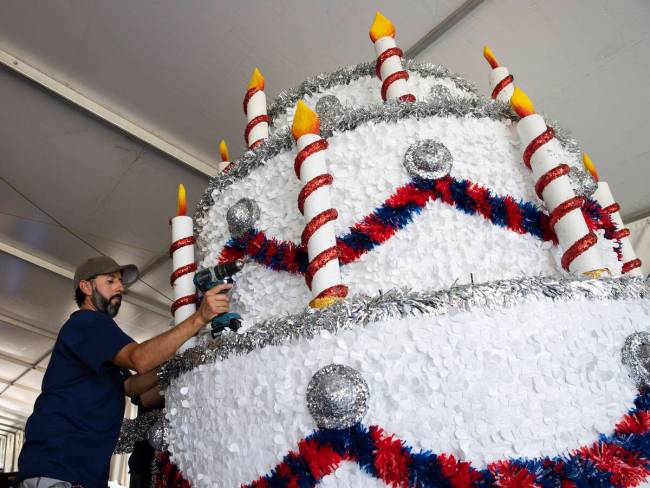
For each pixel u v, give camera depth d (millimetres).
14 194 6715
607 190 2180
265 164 1783
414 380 1264
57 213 6996
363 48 4586
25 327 10180
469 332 1276
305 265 1642
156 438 1741
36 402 1995
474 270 1511
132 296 8758
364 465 1255
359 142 1645
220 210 1872
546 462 1232
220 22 4598
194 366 1592
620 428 1290
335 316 1347
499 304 1296
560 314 1327
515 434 1232
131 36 4875
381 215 1548
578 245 1514
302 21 4465
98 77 5336
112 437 1981
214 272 1717
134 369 1888
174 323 1946
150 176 6363
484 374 1255
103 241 7488
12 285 8930
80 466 1878
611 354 1340
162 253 7590
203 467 1530
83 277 2352
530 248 1585
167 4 4527
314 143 1599
